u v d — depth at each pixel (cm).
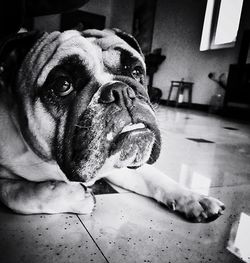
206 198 101
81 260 70
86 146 77
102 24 1025
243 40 556
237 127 402
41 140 87
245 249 82
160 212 102
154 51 809
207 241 85
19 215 91
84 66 83
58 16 945
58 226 86
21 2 101
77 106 81
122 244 79
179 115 489
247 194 130
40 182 99
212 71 658
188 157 196
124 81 87
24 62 90
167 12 776
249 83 530
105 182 127
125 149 80
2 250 72
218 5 642
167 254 77
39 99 85
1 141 95
